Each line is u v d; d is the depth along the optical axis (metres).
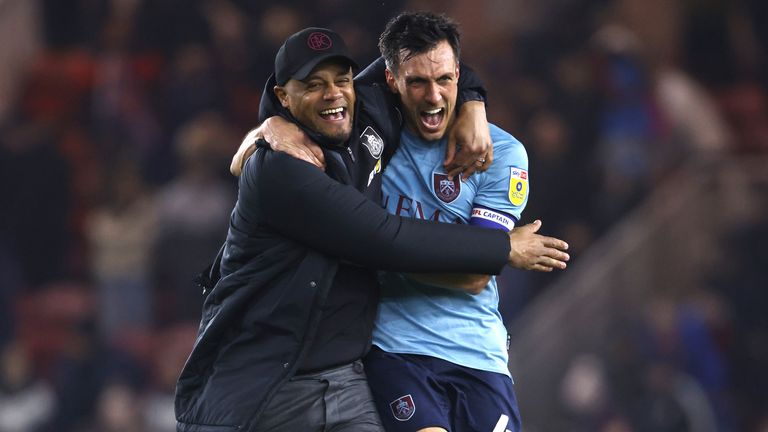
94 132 50.94
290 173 14.22
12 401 41.19
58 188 46.56
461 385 15.47
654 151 44.94
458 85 15.45
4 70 53.38
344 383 14.88
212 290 15.10
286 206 14.27
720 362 38.56
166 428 39.72
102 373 40.84
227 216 43.09
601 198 43.09
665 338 38.41
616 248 40.09
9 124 50.56
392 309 15.55
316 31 14.34
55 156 46.75
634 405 37.25
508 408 15.66
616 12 49.75
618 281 39.59
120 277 42.72
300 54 14.19
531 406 37.94
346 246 14.31
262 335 14.59
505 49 48.03
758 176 41.16
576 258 41.53
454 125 15.20
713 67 50.22
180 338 41.38
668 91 46.66
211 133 43.78
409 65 14.64
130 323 42.50
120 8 51.16
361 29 45.94
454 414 15.41
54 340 43.81
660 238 40.41
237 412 14.36
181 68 47.81
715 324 39.00
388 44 14.84
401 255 14.33
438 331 15.43
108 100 49.03
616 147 44.38
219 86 47.56
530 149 43.84
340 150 14.66
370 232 14.25
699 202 41.00
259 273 14.53
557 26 49.31
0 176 46.06
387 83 15.40
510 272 40.09
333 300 14.77
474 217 15.37
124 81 48.72
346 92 14.41
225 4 49.31
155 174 46.16
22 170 46.16
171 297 42.53
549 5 49.69
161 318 42.53
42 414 40.59
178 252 42.34
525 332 38.53
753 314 39.38
